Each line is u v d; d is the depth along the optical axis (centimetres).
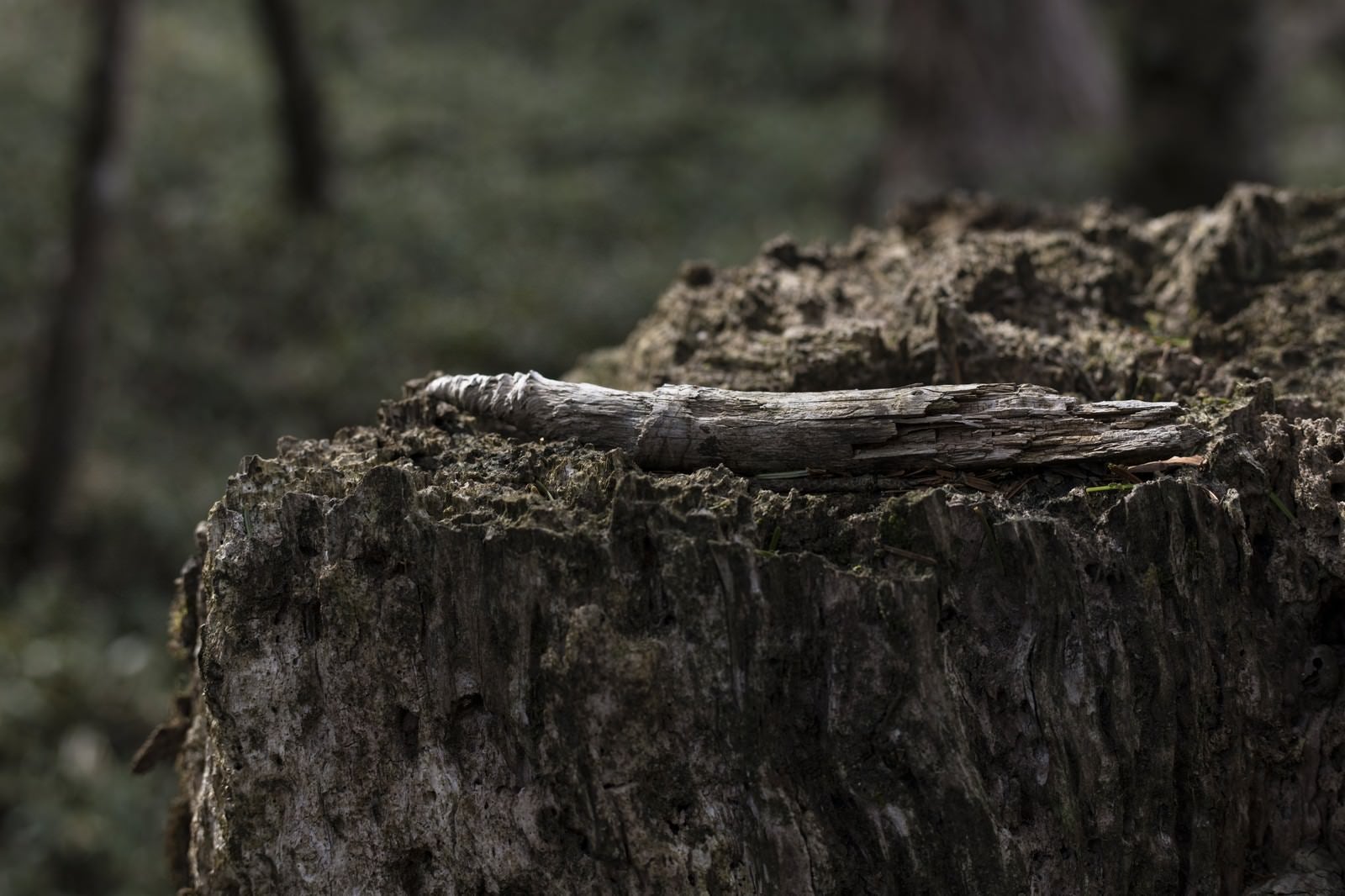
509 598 156
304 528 166
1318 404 203
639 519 155
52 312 707
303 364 895
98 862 515
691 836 156
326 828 164
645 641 153
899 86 1067
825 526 162
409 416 202
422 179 1147
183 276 960
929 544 159
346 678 163
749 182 1191
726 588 154
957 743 156
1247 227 245
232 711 162
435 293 972
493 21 1599
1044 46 1062
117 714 603
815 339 225
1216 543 167
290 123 1037
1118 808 164
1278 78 613
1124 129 643
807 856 156
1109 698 164
